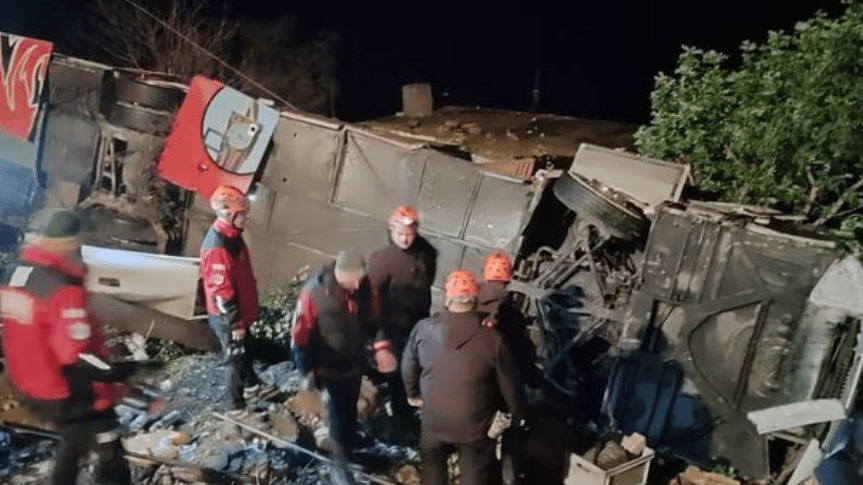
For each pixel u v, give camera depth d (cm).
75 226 460
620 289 716
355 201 890
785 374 618
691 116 832
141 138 927
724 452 640
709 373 644
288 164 919
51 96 941
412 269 621
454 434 497
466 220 827
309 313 550
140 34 2055
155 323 750
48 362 456
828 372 604
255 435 612
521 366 572
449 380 489
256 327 806
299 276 920
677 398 653
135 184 934
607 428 669
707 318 645
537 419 601
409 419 669
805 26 798
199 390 681
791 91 784
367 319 613
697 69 884
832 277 594
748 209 693
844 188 768
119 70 930
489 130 1570
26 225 915
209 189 909
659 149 861
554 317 735
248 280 636
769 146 773
